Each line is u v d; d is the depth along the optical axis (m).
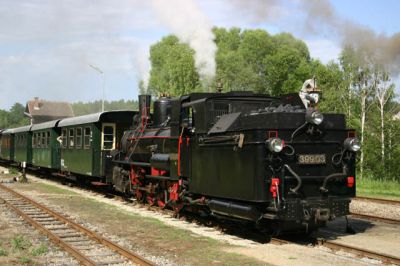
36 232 10.12
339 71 28.91
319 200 8.84
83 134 19.16
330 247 8.64
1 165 40.06
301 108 9.91
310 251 8.32
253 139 8.56
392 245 8.99
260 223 9.23
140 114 15.20
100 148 18.09
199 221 11.43
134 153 14.85
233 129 9.15
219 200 9.77
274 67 49.19
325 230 10.48
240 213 8.92
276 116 8.62
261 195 8.44
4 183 22.41
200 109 10.27
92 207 14.07
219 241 9.18
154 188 13.26
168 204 12.55
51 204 14.74
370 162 24.77
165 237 9.55
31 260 7.64
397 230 10.53
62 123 22.22
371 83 26.30
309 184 8.92
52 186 21.14
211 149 9.84
